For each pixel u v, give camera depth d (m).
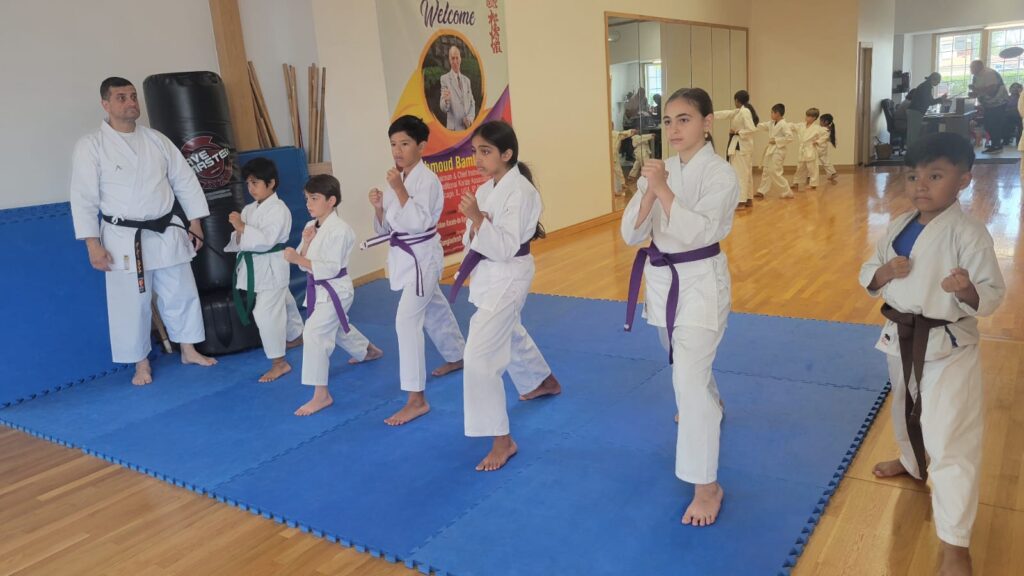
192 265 4.72
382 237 3.44
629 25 9.04
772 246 6.75
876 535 2.30
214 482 2.96
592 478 2.75
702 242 2.26
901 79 15.89
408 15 6.11
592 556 2.26
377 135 6.02
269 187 4.06
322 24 5.48
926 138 2.04
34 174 4.31
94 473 3.18
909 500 2.48
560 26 7.82
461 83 6.66
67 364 4.31
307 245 3.65
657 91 9.86
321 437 3.31
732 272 5.88
